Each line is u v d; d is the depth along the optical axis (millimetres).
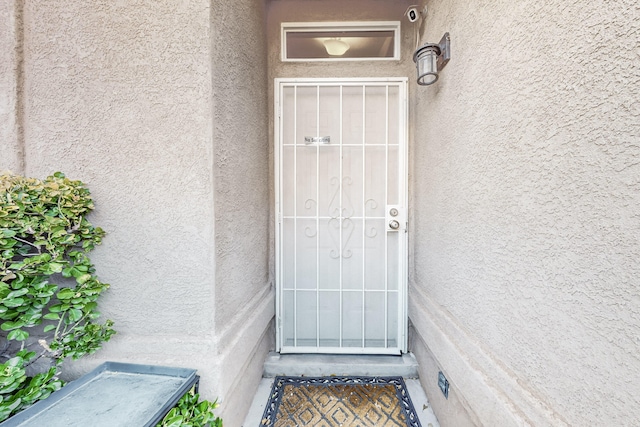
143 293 1315
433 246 1746
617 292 631
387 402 1781
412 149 2180
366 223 2244
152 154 1295
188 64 1278
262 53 2035
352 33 2238
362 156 2221
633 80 590
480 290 1199
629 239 604
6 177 1066
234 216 1526
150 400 1044
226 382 1311
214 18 1307
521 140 935
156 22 1276
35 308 1052
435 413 1655
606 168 651
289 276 2266
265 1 2150
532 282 891
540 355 857
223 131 1394
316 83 2199
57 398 1028
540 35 844
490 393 1045
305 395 1838
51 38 1275
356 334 2250
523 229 932
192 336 1304
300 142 2229
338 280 2264
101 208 1297
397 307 2234
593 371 687
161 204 1302
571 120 741
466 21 1305
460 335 1340
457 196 1409
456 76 1412
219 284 1350
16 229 1018
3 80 1264
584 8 697
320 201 2250
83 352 1169
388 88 2205
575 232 734
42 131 1291
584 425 707
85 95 1286
